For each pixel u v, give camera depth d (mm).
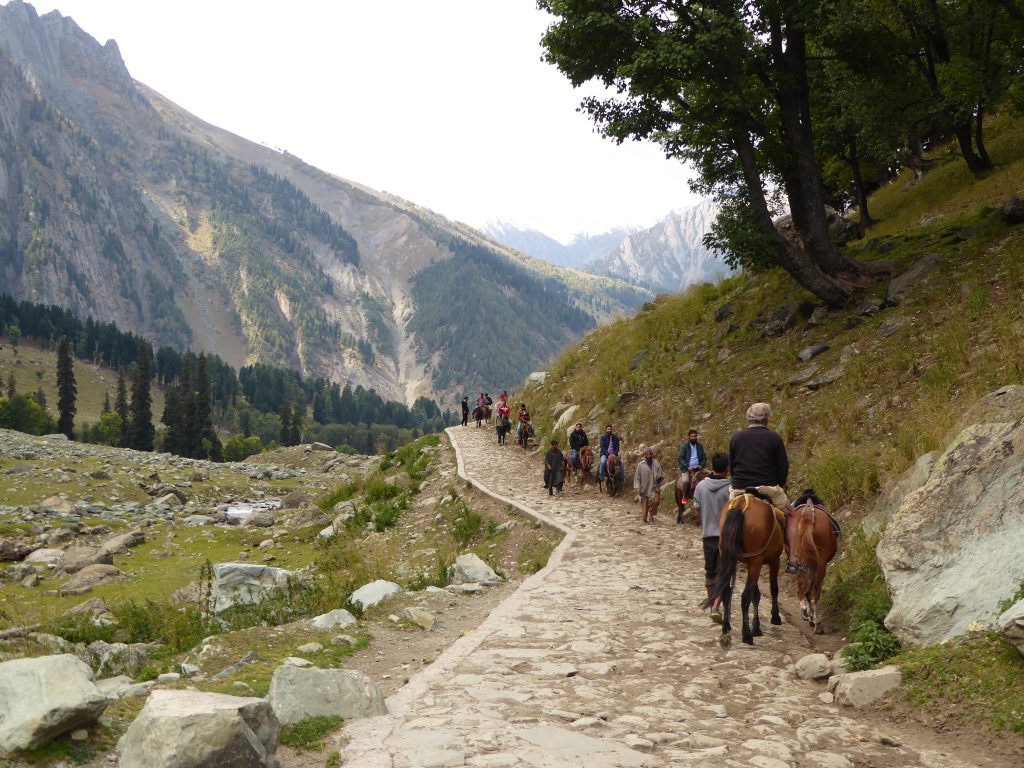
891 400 16266
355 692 6102
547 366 43281
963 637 6980
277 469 53250
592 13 20094
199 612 12406
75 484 36812
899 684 6719
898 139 30875
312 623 10086
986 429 8500
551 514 20016
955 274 19828
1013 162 29219
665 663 8070
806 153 22062
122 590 18641
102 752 4840
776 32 21594
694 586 12445
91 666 8727
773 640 9086
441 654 8211
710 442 20344
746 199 23078
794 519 9250
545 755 5121
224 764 4375
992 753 5512
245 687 6715
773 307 25766
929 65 32094
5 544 23953
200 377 141625
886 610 8391
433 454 35219
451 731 5566
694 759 5242
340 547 22594
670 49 19500
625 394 27547
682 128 21203
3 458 40844
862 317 20766
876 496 13172
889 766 5355
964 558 7699
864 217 33156
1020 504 7582
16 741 4508
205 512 34688
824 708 6711
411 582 14625
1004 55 30469
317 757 5141
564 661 7934
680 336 29844
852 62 23812
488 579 13859
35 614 15438
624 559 14742
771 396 20469
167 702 4672
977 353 15391
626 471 23312
